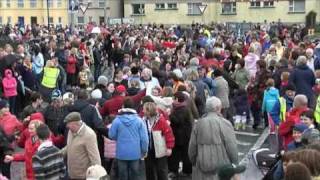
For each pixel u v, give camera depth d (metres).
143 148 10.70
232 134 9.91
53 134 11.66
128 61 22.83
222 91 15.88
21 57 18.48
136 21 71.44
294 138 9.19
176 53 24.64
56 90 17.08
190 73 15.16
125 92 13.33
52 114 11.66
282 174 7.87
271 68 18.50
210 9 68.38
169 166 12.73
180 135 12.46
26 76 18.36
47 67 18.31
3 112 11.58
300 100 10.12
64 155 9.68
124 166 10.62
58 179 8.81
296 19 65.00
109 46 31.38
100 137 11.41
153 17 70.81
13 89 17.55
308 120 9.72
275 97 15.38
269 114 14.59
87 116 11.18
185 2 69.38
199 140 9.91
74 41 26.38
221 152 9.80
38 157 8.70
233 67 20.31
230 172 6.43
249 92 18.02
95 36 34.19
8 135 11.34
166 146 11.52
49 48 24.02
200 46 30.23
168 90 13.30
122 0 74.19
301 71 15.16
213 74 16.58
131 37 35.53
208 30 43.06
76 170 9.34
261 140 16.23
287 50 21.47
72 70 22.94
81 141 9.33
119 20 64.19
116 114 11.94
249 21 66.75
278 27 48.25
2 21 75.06
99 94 12.79
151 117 11.49
